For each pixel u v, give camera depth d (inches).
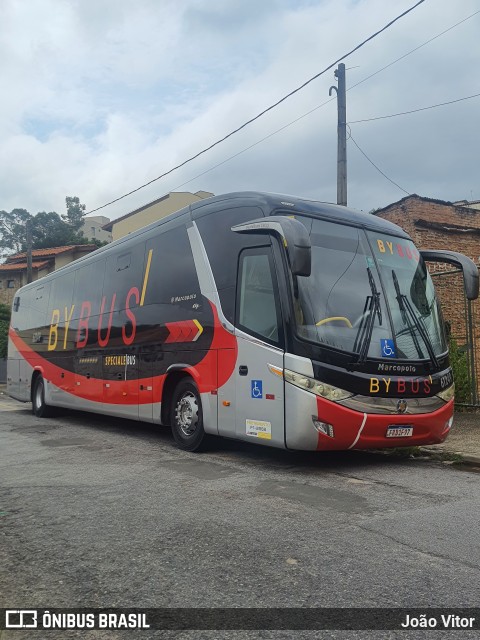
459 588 146.3
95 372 465.4
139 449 360.2
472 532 188.7
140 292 405.7
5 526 204.2
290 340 268.8
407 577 152.8
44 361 576.1
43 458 334.6
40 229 2460.6
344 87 544.1
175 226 372.5
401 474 278.2
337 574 155.0
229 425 303.0
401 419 278.4
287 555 169.0
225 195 332.5
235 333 301.0
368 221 320.5
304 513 210.2
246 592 145.3
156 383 374.3
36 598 146.3
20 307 665.0
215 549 175.0
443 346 311.6
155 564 164.7
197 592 146.0
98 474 285.1
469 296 318.3
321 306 275.7
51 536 192.2
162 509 218.8
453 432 386.9
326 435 263.1
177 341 353.1
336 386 265.1
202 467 295.3
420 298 313.1
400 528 192.7
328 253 290.8
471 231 660.1
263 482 259.6
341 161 541.0
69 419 559.2
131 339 410.0
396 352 286.0
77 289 518.3
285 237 254.8
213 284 323.3
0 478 281.9
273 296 279.6
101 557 171.8
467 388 485.7
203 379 325.4
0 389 1096.8
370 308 288.2
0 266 1701.5
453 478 270.1
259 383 283.3
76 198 2763.3
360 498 231.3
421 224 640.4
